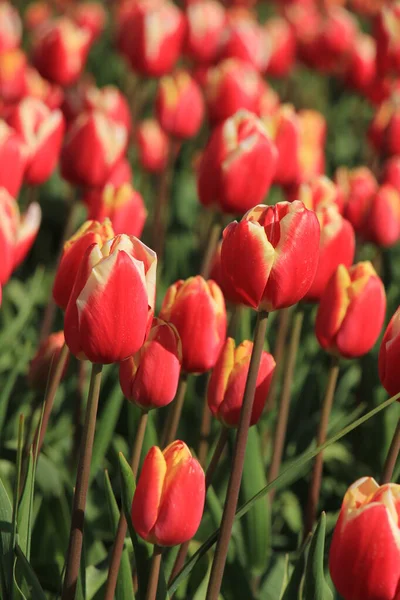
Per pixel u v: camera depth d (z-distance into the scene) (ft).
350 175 6.75
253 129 5.58
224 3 15.02
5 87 8.73
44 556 5.46
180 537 4.61
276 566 5.41
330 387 5.32
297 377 6.35
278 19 13.91
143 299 4.50
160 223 8.54
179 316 4.91
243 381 4.90
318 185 5.69
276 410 6.11
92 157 6.22
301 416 6.24
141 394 4.83
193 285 4.91
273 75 11.83
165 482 4.57
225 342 4.97
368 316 5.14
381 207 6.32
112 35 15.49
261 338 4.59
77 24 12.94
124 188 5.75
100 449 5.67
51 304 6.46
